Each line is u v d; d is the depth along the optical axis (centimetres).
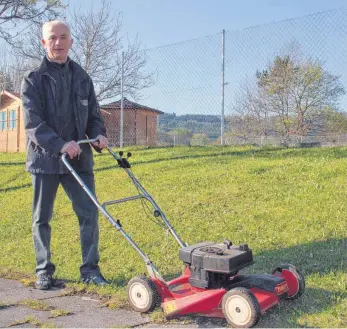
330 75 2141
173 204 756
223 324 376
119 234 662
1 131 2506
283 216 627
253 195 731
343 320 358
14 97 2403
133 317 401
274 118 2277
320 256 492
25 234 732
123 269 537
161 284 403
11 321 398
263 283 378
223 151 1143
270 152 1057
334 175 765
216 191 783
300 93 2225
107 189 933
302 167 840
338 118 2233
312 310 379
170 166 1031
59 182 503
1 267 588
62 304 444
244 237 585
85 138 502
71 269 553
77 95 487
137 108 1723
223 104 1288
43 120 473
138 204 785
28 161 492
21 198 978
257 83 2245
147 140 1762
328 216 600
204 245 408
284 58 2083
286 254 511
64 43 470
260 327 356
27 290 493
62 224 748
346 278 433
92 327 379
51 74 475
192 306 370
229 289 381
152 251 587
